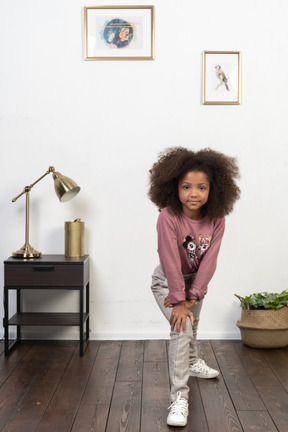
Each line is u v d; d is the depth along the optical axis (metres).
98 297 3.51
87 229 3.50
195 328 2.65
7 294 3.13
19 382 2.62
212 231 2.28
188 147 3.48
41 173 3.49
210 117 3.47
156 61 3.46
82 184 3.49
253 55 3.46
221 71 3.46
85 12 3.43
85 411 2.26
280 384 2.59
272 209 3.50
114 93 3.47
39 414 2.23
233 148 3.48
